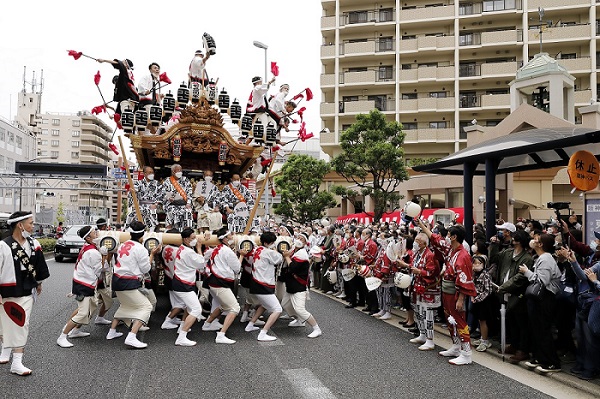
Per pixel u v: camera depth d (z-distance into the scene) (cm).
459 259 595
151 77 909
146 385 503
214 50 898
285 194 2559
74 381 513
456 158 844
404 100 3073
